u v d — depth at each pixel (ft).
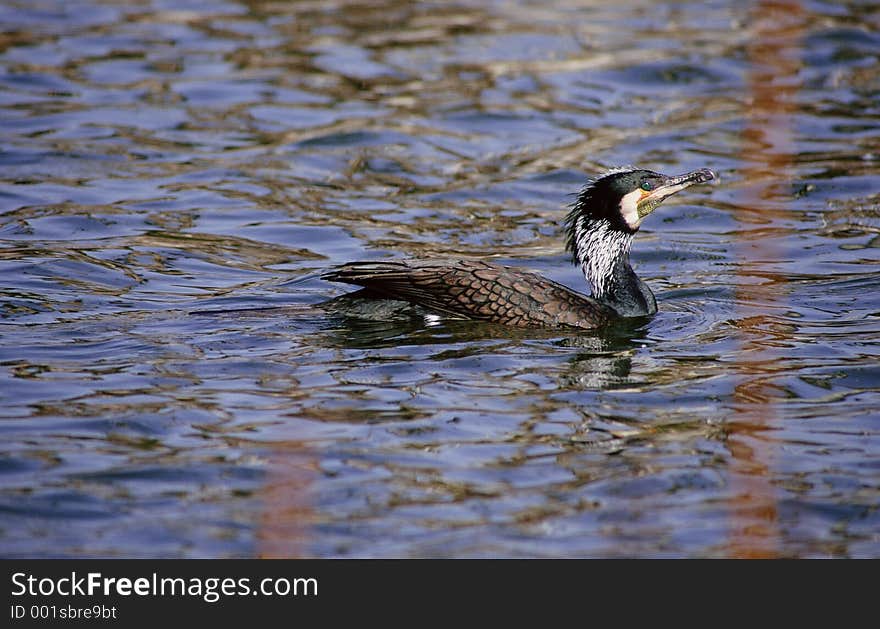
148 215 60.59
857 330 47.62
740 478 34.99
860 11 93.09
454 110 75.66
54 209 60.64
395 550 31.22
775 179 67.05
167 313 47.62
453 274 47.42
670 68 82.17
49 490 33.27
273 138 71.41
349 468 35.09
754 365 43.73
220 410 38.73
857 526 32.63
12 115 72.84
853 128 73.77
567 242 51.31
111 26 88.99
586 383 41.88
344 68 81.56
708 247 59.11
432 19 91.81
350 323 46.73
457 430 37.76
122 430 37.06
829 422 38.78
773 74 81.56
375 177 67.00
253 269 54.34
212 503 33.04
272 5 94.38
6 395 39.29
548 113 75.72
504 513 32.99
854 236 59.77
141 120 73.20
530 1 96.22
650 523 32.65
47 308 47.88
